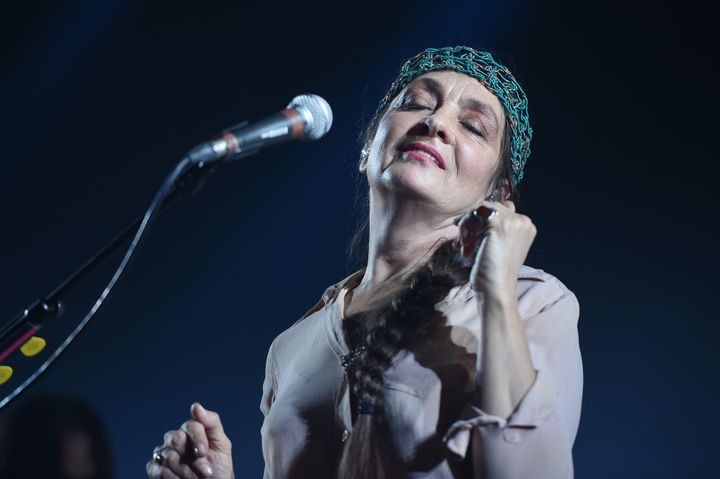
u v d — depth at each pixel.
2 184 10.99
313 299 10.18
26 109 11.05
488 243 2.44
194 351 10.48
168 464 2.72
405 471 2.46
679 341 9.38
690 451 9.21
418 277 2.78
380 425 2.51
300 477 2.64
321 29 10.51
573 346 2.63
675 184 9.50
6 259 10.95
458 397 2.52
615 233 9.59
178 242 10.71
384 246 2.96
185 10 10.98
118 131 11.14
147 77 11.09
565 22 9.55
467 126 3.00
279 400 2.82
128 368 10.48
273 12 10.71
